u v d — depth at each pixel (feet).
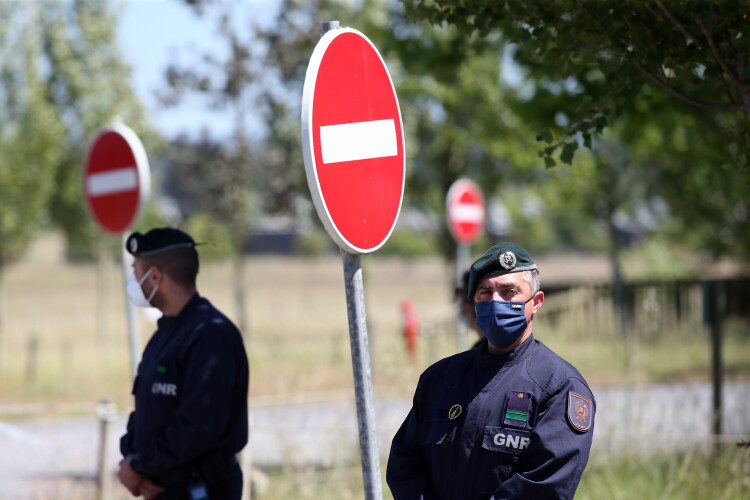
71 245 291.38
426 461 35.70
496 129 164.55
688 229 243.60
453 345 161.48
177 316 45.80
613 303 179.01
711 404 93.66
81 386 156.35
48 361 192.13
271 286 629.92
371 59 35.86
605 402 94.68
